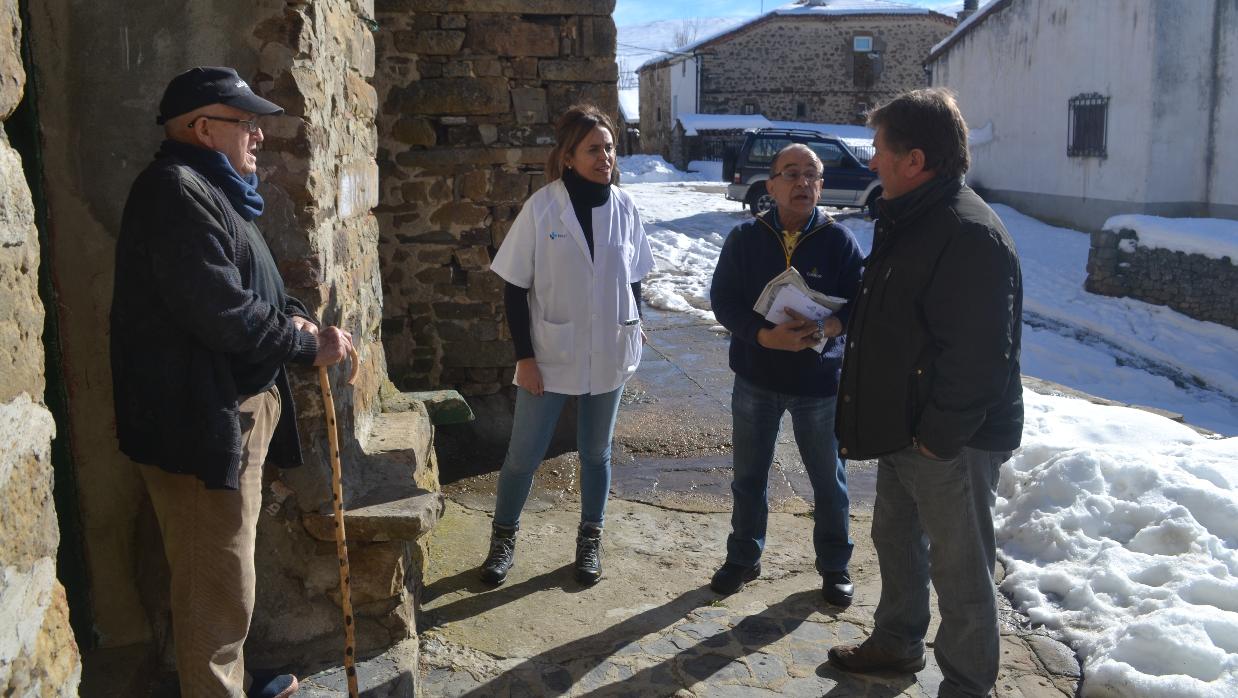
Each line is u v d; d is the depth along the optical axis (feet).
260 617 9.32
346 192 10.78
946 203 8.23
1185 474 12.84
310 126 9.19
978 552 8.63
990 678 8.75
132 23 8.63
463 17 17.29
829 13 112.88
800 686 9.87
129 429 7.33
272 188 9.08
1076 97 54.90
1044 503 13.25
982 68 66.74
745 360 11.45
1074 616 11.00
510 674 9.98
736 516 11.90
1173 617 9.98
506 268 11.30
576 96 17.92
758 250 11.30
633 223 12.00
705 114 116.37
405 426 11.99
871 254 8.80
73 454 8.90
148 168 7.16
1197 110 48.93
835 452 11.34
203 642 7.46
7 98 4.83
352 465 10.32
